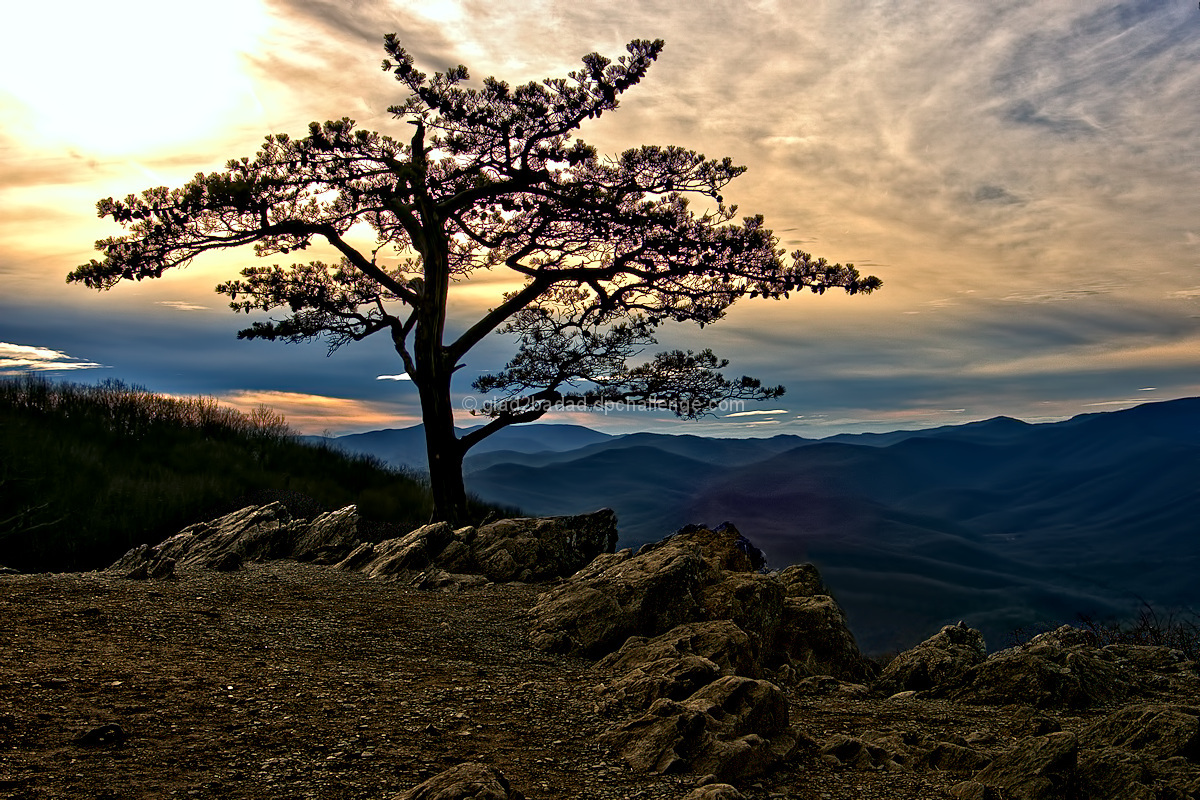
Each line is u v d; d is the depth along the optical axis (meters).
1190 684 8.04
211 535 13.79
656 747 4.50
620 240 20.77
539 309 22.75
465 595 10.76
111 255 17.64
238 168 17.83
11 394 21.45
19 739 4.05
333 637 7.61
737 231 19.03
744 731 4.90
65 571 14.05
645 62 18.47
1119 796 4.15
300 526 14.95
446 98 18.28
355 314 22.06
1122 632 10.88
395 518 21.41
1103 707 7.14
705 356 20.72
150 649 6.27
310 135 17.55
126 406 23.53
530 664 7.53
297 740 4.38
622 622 8.48
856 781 4.61
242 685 5.39
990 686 7.61
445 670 6.68
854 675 9.48
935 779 4.74
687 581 8.95
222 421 25.23
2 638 6.11
